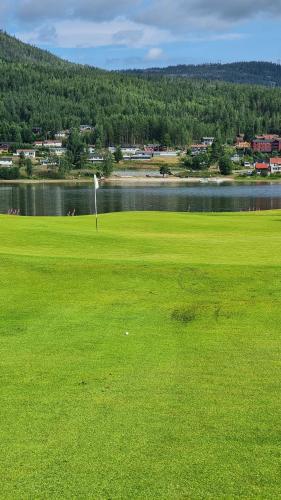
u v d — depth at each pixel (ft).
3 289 75.41
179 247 114.32
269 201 489.67
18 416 40.27
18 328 60.80
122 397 43.47
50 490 31.65
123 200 514.27
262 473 33.04
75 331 59.98
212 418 39.91
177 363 50.93
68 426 38.73
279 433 37.70
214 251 108.47
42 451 35.55
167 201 499.92
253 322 63.31
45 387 45.34
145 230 153.99
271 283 77.71
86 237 124.36
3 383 46.14
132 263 87.45
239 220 189.78
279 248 113.80
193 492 31.37
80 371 48.85
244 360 51.70
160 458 34.71
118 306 69.31
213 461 34.35
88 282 78.89
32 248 108.06
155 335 59.11
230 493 31.24
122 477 32.78
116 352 53.78
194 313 66.59
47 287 76.64
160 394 44.01
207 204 470.39
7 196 563.07
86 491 31.55
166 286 77.25
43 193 599.16
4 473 33.30
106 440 36.83
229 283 77.97
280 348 54.90
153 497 30.96
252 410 41.19
